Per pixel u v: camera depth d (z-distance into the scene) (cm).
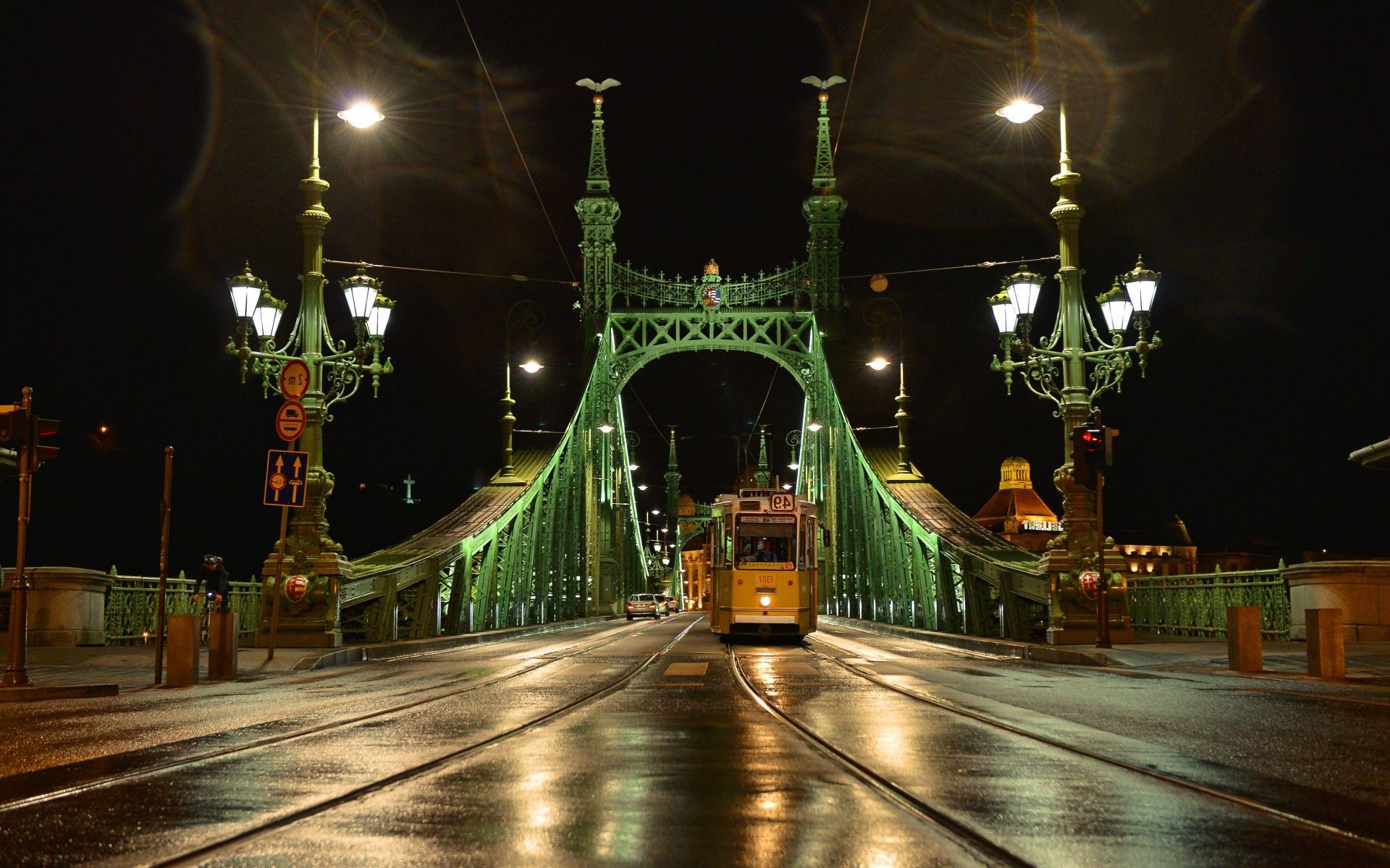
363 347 2083
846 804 595
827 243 4919
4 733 924
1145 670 1652
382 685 1461
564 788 646
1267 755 764
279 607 2052
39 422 1345
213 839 505
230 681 1541
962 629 2925
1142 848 490
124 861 464
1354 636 2028
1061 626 2105
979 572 2653
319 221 2077
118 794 620
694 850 489
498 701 1202
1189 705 1120
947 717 1024
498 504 3434
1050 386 2147
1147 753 774
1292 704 1129
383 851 488
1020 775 683
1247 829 529
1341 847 492
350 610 2503
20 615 1321
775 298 5081
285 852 484
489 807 586
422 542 2911
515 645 2755
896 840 509
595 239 5103
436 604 2759
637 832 526
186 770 707
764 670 1716
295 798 606
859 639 3002
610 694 1294
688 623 5044
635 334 5597
